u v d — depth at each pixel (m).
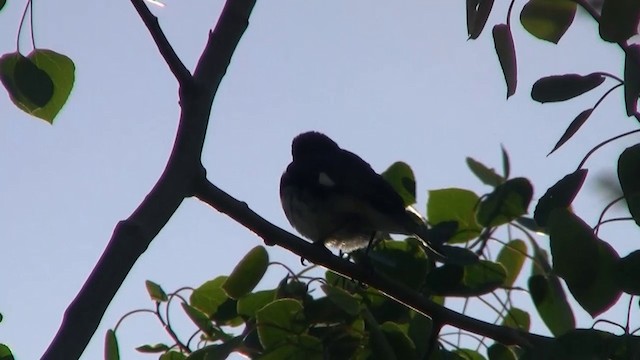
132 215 6.39
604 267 6.60
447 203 9.94
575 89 6.86
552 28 7.65
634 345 7.16
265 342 8.86
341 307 8.37
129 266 6.13
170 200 6.56
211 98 6.91
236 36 7.10
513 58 6.79
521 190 9.56
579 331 7.30
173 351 9.04
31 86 7.19
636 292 6.54
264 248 9.11
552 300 9.35
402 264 9.51
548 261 9.79
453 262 9.09
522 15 7.68
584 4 7.26
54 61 7.37
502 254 10.01
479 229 9.89
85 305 5.88
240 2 7.17
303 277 9.14
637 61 6.39
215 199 7.64
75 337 5.76
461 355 9.17
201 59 7.02
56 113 7.38
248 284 9.09
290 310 8.90
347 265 8.92
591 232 6.61
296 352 8.84
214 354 8.27
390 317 9.47
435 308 8.93
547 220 6.90
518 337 8.73
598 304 6.59
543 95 6.89
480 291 9.42
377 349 8.46
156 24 6.74
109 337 8.02
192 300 9.42
